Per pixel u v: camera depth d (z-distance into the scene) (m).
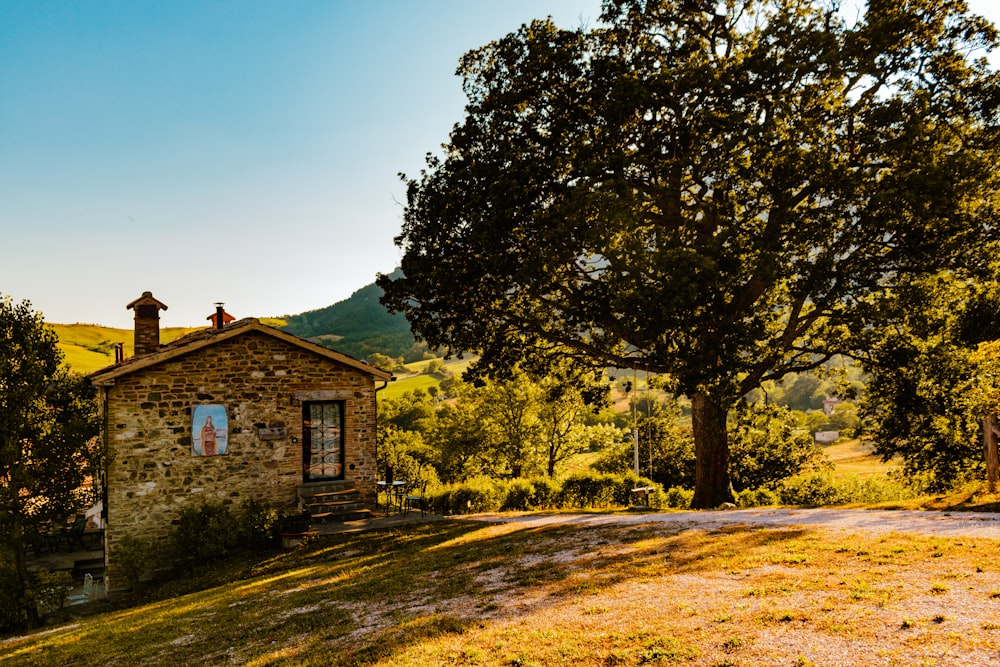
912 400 20.22
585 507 24.14
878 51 17.16
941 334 20.47
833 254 17.55
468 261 20.11
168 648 8.98
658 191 20.05
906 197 16.03
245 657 7.90
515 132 20.45
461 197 19.89
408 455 52.81
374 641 7.62
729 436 40.06
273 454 18.61
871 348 20.20
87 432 16.58
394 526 17.69
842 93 18.91
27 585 15.43
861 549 8.66
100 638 10.33
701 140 18.59
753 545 9.82
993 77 17.28
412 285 20.72
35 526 16.23
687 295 16.03
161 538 17.08
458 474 47.44
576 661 5.95
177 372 17.58
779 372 21.95
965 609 5.93
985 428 13.02
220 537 16.39
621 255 16.98
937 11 18.00
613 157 17.92
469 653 6.53
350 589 10.87
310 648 7.82
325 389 19.44
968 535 8.84
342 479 19.64
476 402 44.88
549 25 20.53
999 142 17.23
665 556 9.93
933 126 17.45
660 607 7.28
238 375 18.30
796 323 20.48
